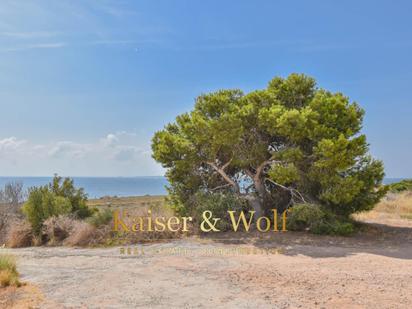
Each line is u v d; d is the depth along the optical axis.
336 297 7.05
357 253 11.45
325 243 13.29
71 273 9.44
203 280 8.39
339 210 15.72
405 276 8.48
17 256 12.11
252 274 8.77
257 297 7.13
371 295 7.14
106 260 11.11
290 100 17.36
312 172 15.27
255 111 16.17
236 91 17.97
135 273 9.22
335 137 15.20
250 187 17.69
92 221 15.84
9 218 19.27
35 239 15.64
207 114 17.38
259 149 16.19
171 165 17.66
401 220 19.25
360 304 6.67
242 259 10.61
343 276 8.48
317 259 10.54
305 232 15.11
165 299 7.13
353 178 14.79
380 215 21.30
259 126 16.17
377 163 15.52
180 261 10.49
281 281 8.13
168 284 8.14
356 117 16.05
